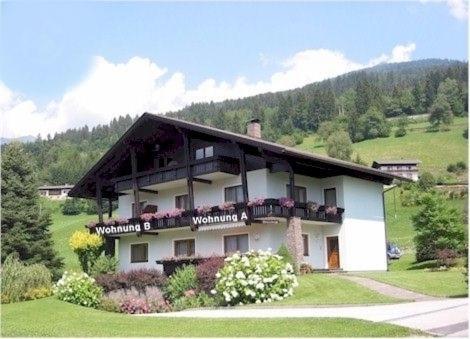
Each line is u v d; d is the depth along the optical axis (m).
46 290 26.69
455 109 132.12
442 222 37.97
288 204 30.83
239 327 14.71
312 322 14.69
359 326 13.76
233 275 22.89
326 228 35.38
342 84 193.88
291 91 194.50
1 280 25.78
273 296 22.53
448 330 12.98
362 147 123.25
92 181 41.34
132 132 36.91
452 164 101.00
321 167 33.47
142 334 14.33
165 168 35.81
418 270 33.91
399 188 82.50
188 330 14.64
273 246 32.41
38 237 45.50
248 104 190.50
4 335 15.16
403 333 12.70
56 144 166.38
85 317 18.83
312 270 31.31
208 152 35.84
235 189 34.34
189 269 26.12
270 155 31.12
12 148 46.28
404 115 144.25
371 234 36.69
